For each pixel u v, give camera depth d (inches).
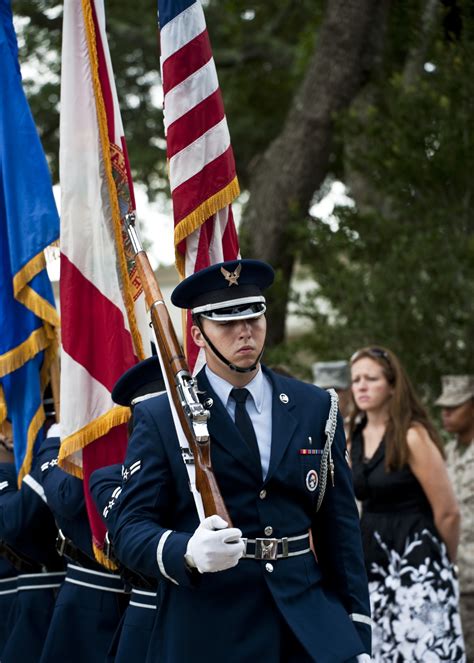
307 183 1015.6
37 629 446.9
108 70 444.1
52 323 470.6
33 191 478.0
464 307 804.6
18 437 481.7
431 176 813.9
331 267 866.1
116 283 429.1
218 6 1379.2
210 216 412.5
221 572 308.7
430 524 500.7
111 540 342.3
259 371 324.8
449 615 493.7
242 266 315.9
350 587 322.0
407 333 812.0
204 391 317.7
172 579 294.7
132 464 316.2
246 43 1349.7
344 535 324.5
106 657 378.6
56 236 472.4
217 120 415.2
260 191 1029.8
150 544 298.4
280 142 1022.4
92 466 418.0
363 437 522.3
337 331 847.1
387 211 960.9
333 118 933.8
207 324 316.5
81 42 442.6
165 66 416.5
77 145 438.9
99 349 427.8
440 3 828.6
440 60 818.8
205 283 315.0
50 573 452.4
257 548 309.7
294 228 951.6
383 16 984.3
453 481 585.9
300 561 315.6
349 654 305.3
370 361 512.7
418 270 812.0
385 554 502.0
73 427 419.5
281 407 322.0
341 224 868.0
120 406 420.5
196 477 297.7
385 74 990.4
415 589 493.4
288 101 1434.5
